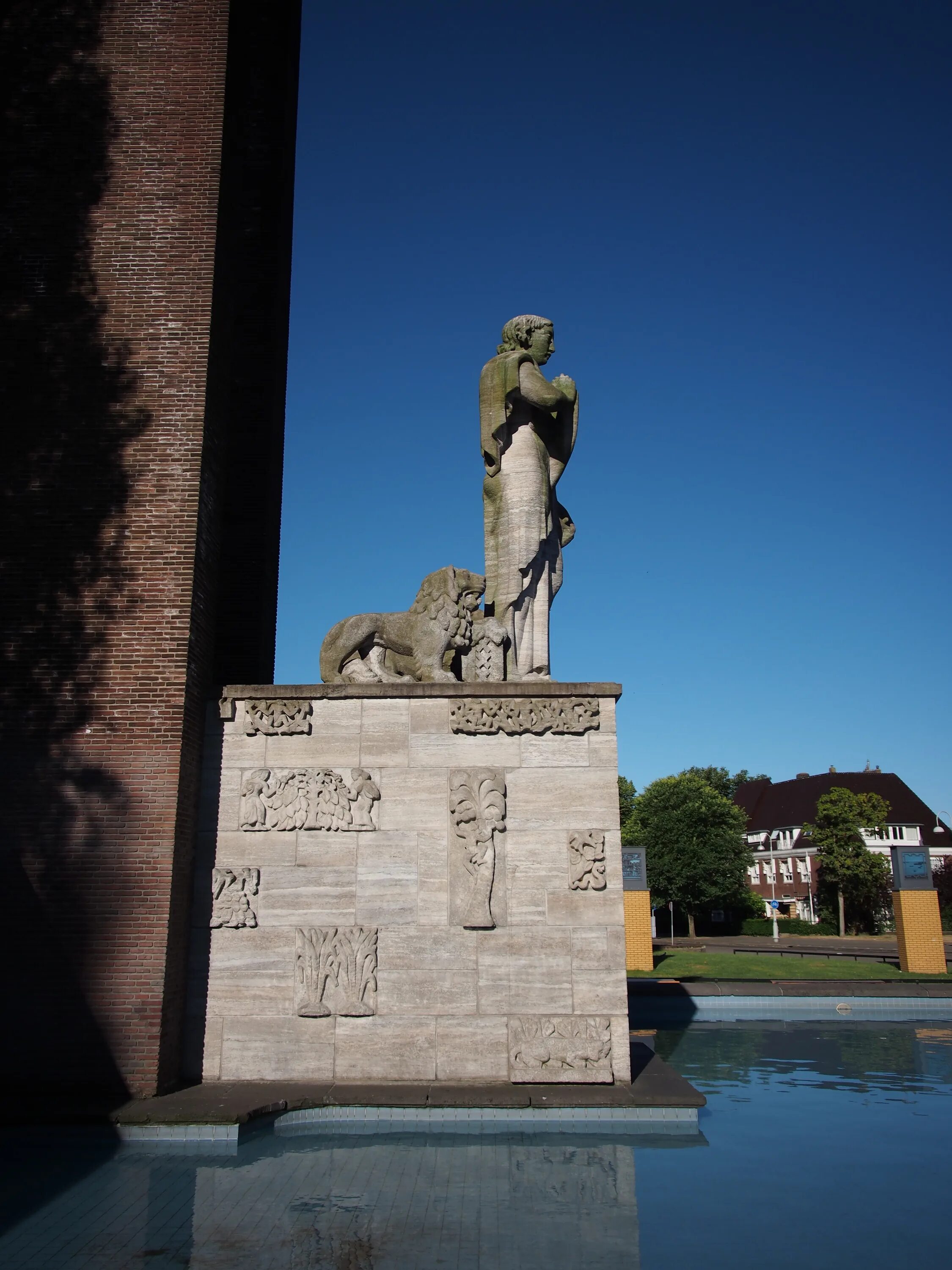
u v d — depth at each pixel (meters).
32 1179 8.47
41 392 12.84
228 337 14.23
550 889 11.74
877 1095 12.16
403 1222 7.34
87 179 13.69
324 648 13.20
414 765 12.16
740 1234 7.08
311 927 11.74
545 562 13.98
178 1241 6.93
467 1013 11.45
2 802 11.45
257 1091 10.86
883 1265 6.49
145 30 14.32
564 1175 8.59
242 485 16.73
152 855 11.28
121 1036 10.77
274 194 18.17
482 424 13.94
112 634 12.00
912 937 27.73
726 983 22.39
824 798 72.38
